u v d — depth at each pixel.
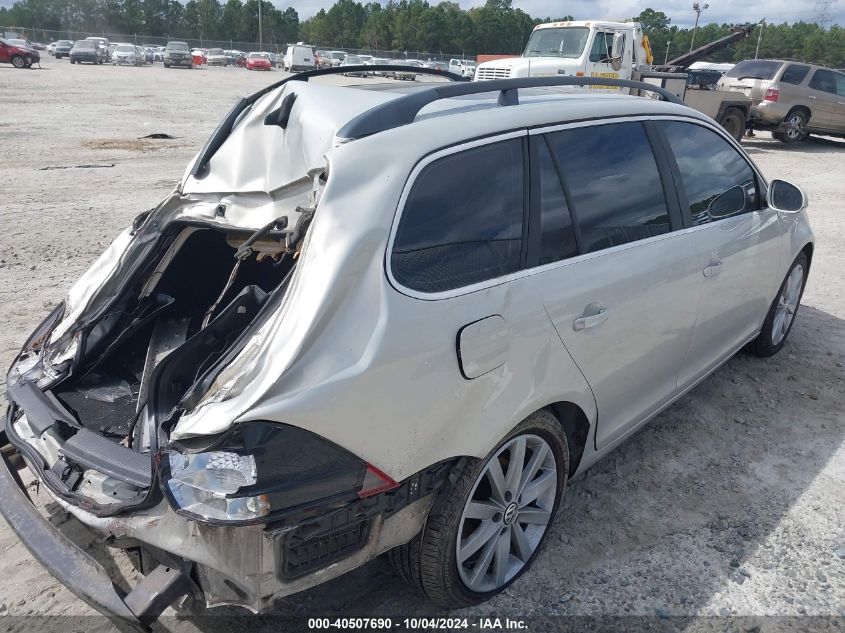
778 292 4.66
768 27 115.56
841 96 16.89
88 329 3.14
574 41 15.24
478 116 2.68
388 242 2.25
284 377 2.03
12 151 12.80
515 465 2.71
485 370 2.42
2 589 2.87
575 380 2.84
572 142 2.95
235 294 3.60
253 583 2.07
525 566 2.88
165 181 10.75
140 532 2.18
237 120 3.27
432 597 2.61
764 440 4.02
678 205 3.46
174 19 121.44
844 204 10.40
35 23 119.25
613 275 2.96
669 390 3.66
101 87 27.59
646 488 3.56
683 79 15.18
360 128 2.40
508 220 2.63
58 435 2.64
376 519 2.25
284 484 2.02
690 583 2.93
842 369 4.91
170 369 2.58
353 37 118.94
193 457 2.04
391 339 2.18
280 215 2.88
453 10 106.38
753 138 19.03
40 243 7.38
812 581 2.95
